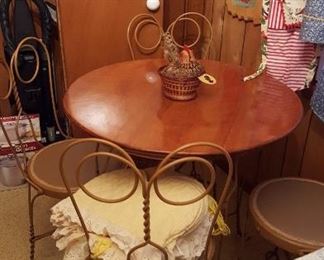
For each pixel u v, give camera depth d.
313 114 1.81
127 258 1.10
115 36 2.21
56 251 1.91
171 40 1.58
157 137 1.29
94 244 1.19
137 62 1.92
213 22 2.39
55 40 2.43
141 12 2.20
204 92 1.63
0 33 2.40
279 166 2.10
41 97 2.40
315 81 1.74
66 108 1.47
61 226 1.28
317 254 0.88
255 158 2.25
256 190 1.56
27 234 2.02
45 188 1.57
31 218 1.74
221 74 1.82
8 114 2.57
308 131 1.87
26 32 2.32
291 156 2.01
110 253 1.17
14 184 2.34
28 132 2.36
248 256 1.92
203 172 2.05
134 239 1.16
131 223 1.22
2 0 2.27
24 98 2.35
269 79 1.76
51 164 1.70
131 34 2.23
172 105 1.51
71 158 1.73
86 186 1.38
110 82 1.70
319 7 1.47
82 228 1.21
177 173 1.47
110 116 1.42
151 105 1.51
